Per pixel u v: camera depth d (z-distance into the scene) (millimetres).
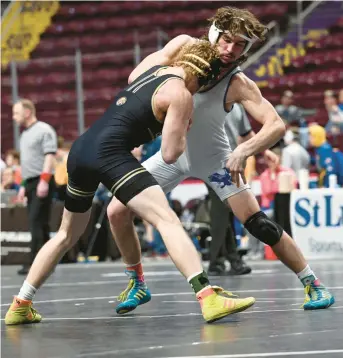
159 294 10938
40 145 17156
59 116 33031
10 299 10938
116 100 7543
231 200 8312
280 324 7195
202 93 8023
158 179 8469
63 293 11633
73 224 7793
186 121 7156
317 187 21938
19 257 22438
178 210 22766
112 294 11328
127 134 7336
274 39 35125
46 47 37375
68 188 7664
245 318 7727
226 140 8406
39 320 8055
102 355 5789
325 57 33906
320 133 21203
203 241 20906
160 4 38969
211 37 7730
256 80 34281
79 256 22250
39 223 17453
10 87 34375
